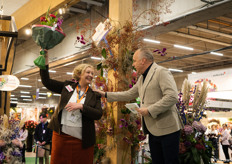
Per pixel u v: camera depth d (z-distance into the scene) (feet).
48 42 7.90
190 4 18.98
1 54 18.29
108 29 10.36
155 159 8.15
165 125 7.63
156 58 48.01
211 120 40.37
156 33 23.09
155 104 7.38
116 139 10.41
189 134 10.05
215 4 17.44
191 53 45.75
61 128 7.87
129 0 11.68
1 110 17.80
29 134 35.01
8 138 10.25
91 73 8.47
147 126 7.99
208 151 10.59
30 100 100.22
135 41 11.10
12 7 25.16
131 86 10.46
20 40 44.21
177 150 7.66
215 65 55.06
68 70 53.31
